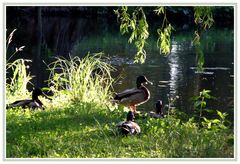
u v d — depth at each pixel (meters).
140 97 13.03
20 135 8.92
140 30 11.92
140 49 12.12
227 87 18.16
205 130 10.05
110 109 12.09
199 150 8.28
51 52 26.56
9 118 10.20
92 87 13.57
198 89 17.70
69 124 9.95
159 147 8.53
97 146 8.49
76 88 13.18
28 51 26.50
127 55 26.55
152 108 14.51
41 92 12.20
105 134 9.27
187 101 15.62
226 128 10.17
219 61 24.91
